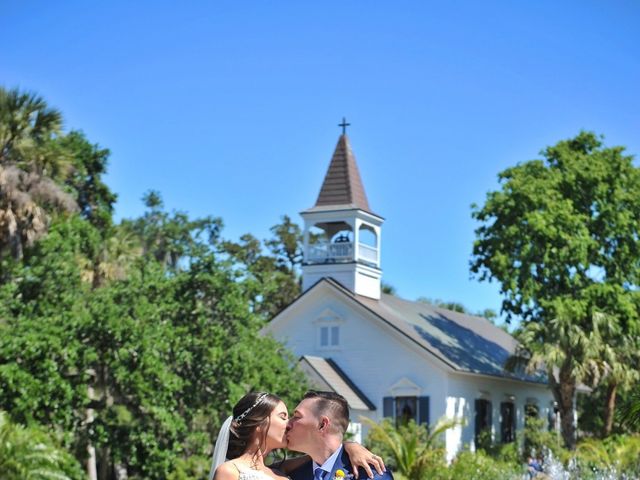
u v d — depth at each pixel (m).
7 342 22.28
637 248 43.88
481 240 44.53
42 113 34.28
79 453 24.14
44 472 18.69
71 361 22.98
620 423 20.89
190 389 25.52
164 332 24.62
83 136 44.47
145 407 23.53
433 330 48.38
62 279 24.72
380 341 44.66
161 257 57.06
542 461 37.97
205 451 24.91
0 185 31.69
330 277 46.22
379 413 44.09
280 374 28.16
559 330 41.22
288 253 67.56
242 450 7.03
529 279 42.59
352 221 46.72
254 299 28.31
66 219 29.66
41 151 33.81
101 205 45.25
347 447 7.20
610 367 41.19
